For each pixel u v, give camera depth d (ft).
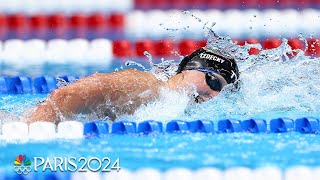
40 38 89.97
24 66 80.12
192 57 56.54
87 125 49.98
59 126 49.11
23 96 66.59
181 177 41.57
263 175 41.88
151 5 100.37
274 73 61.52
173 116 53.62
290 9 99.91
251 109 57.16
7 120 50.29
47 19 95.45
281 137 49.85
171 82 54.95
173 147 46.50
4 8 97.35
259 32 93.40
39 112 49.88
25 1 99.09
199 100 55.16
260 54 68.33
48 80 70.95
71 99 49.78
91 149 45.80
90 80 51.21
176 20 96.27
